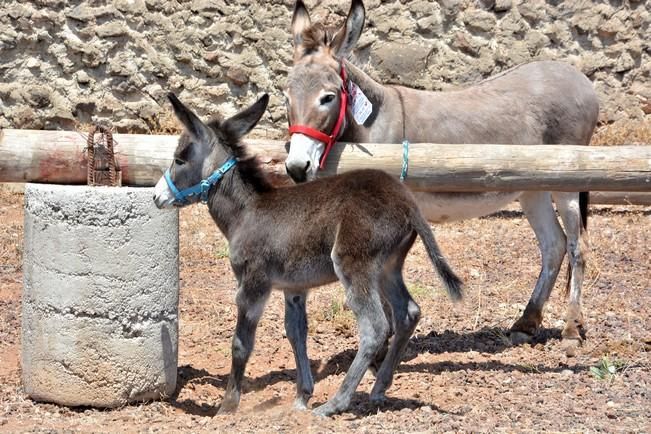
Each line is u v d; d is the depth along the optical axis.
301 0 8.51
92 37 14.51
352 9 8.12
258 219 6.83
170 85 14.64
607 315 9.48
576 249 9.02
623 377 7.75
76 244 6.94
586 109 9.48
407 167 7.74
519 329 8.90
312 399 7.43
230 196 6.96
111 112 14.62
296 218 6.71
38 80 14.54
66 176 7.86
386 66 14.67
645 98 14.90
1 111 14.52
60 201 6.92
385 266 6.72
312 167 7.65
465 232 12.59
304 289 6.91
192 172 6.98
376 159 7.77
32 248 7.12
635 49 14.81
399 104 8.53
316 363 8.23
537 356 8.48
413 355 8.46
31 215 7.11
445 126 8.66
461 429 6.40
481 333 9.10
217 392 7.64
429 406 6.99
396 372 7.98
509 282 10.62
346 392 6.71
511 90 9.23
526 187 7.75
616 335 8.94
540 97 9.26
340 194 6.64
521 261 11.41
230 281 10.48
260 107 7.05
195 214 12.96
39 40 14.45
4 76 14.49
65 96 14.59
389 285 6.95
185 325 9.09
